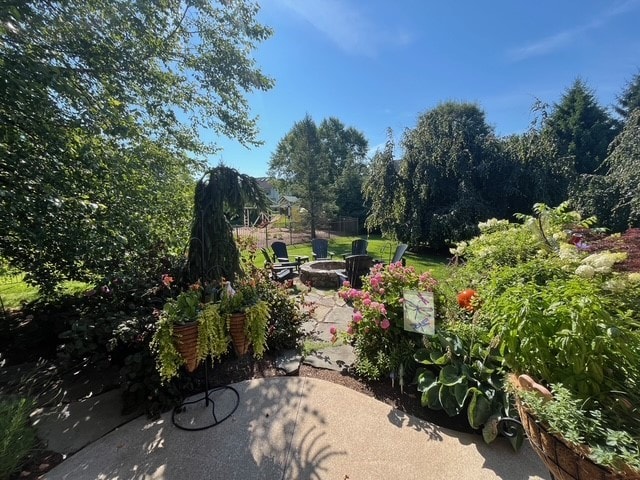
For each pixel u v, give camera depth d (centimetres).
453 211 842
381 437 177
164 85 445
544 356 128
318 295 489
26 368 262
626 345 118
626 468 78
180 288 268
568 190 718
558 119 1240
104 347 216
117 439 178
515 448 162
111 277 271
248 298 203
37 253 306
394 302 248
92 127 291
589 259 204
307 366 259
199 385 229
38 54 264
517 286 163
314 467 156
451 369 199
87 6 316
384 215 967
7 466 146
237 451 167
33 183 256
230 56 513
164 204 407
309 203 1469
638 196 493
